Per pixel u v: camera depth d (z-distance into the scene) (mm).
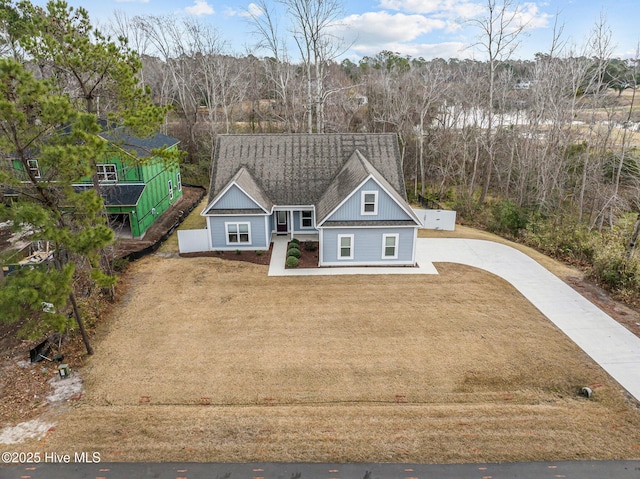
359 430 11367
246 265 22641
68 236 12898
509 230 29281
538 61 40531
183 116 51125
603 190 28594
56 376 13852
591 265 22812
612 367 14188
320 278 21141
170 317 17469
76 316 14516
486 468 10188
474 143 39156
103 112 22000
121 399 12742
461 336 16031
